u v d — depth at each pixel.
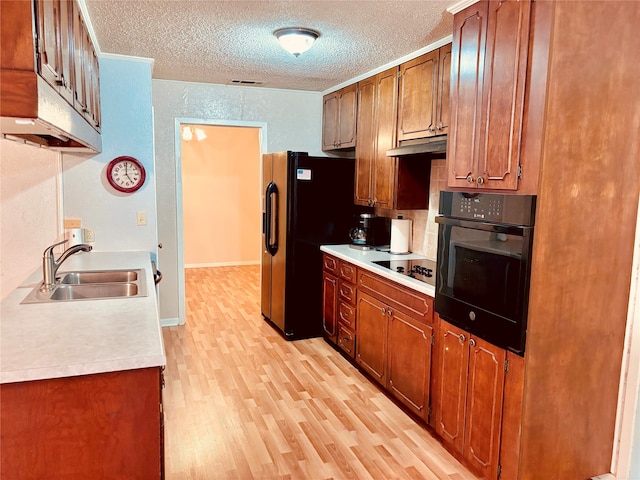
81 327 1.78
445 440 2.57
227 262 7.93
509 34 2.01
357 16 2.62
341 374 3.58
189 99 4.51
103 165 3.35
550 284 2.01
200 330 4.54
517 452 2.08
